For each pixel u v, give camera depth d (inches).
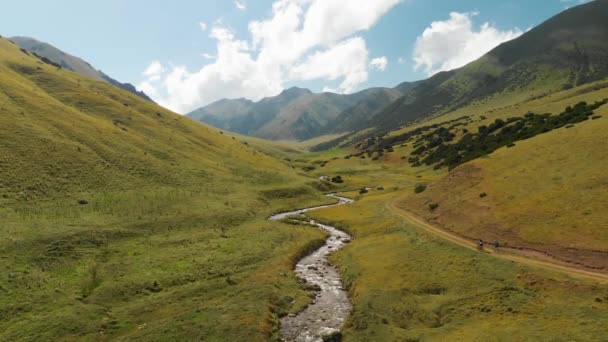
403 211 3233.3
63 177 2930.6
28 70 5344.5
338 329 1466.5
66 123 3777.1
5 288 1592.0
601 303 1328.7
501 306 1445.6
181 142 5009.8
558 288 1480.1
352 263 2219.5
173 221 2780.5
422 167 6397.6
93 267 1918.1
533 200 2250.2
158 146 4448.8
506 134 5374.0
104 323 1446.9
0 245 1888.5
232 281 1891.0
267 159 6456.7
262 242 2571.4
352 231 3102.9
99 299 1627.7
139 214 2770.7
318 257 2488.9
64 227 2265.0
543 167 2541.8
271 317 1535.4
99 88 6166.3
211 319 1471.5
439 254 2074.3
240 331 1384.1
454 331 1323.8
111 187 3085.6
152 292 1760.6
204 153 5024.6
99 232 2315.5
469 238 2253.9
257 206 3757.4
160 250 2272.4
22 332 1344.7
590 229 1793.8
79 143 3521.2
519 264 1731.1
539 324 1263.5
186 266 2048.5
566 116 3855.8
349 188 5600.4
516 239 2014.0
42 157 3026.6
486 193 2613.2
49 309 1510.8
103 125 4232.3
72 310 1498.5
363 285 1859.0
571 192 2124.8
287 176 5147.6
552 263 1710.1
